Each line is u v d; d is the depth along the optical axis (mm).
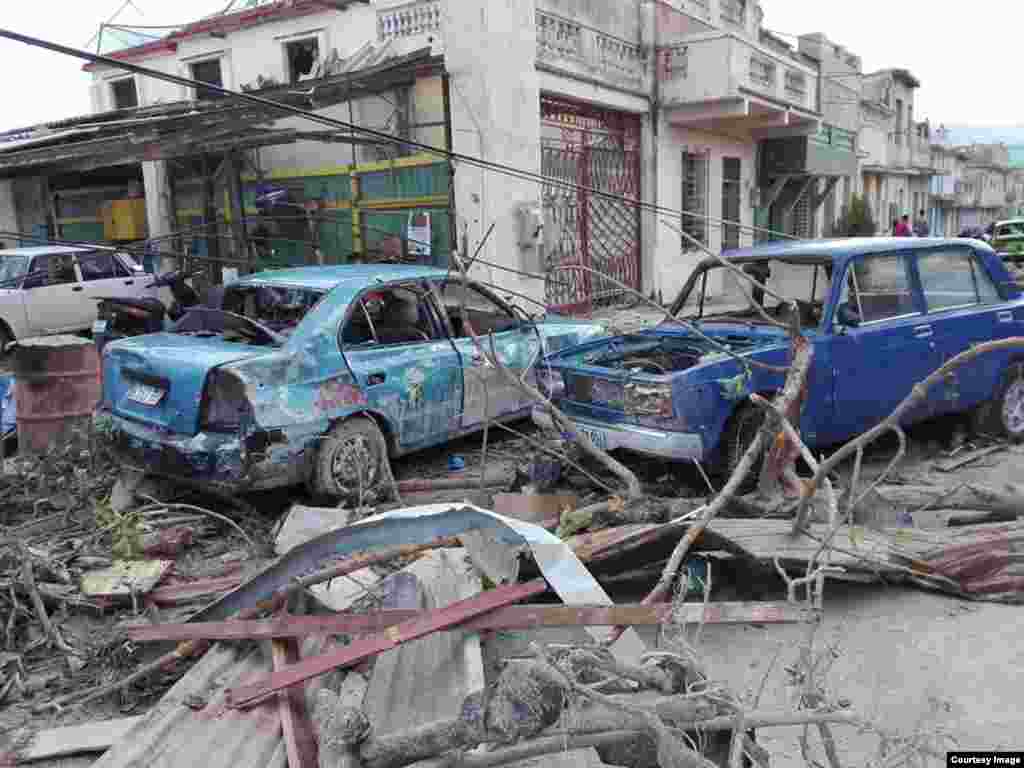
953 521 4957
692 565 4082
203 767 2602
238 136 11812
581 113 14125
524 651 3096
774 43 22391
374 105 13016
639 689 2402
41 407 6723
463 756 2355
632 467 5758
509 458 6641
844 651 3764
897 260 6289
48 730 3225
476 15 11234
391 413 5844
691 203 17641
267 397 5148
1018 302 7020
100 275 13062
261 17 15930
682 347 6137
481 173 11508
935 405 6430
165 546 4812
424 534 3387
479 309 6844
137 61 18297
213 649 3264
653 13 15305
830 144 24781
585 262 14336
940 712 3266
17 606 4031
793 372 3699
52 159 11664
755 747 2408
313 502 5543
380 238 12859
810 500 3896
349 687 2893
